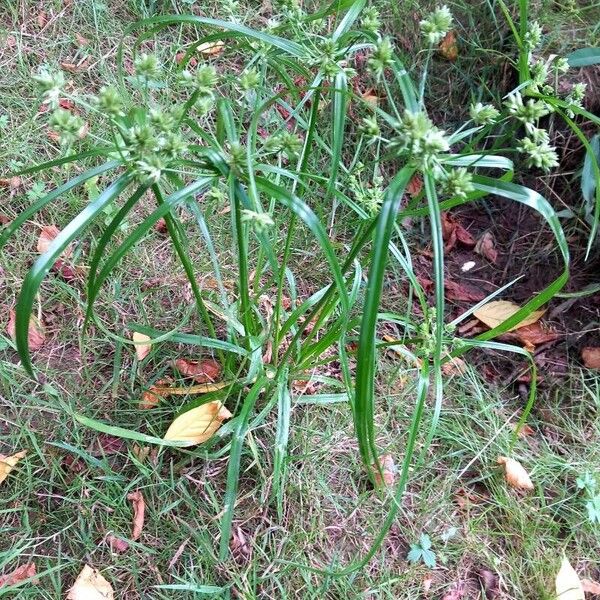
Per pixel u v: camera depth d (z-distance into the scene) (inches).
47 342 27.4
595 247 33.9
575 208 34.1
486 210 36.5
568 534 26.9
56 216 30.4
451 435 28.2
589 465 28.5
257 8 38.5
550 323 33.1
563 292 33.6
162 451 25.1
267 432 26.1
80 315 28.1
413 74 36.7
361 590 24.0
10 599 21.9
